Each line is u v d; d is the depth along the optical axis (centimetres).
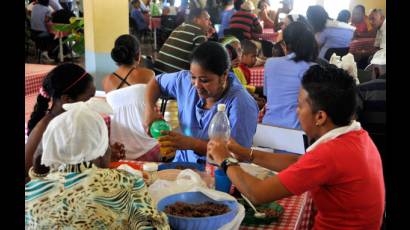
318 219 136
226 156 140
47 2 721
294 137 205
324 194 130
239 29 554
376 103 237
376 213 129
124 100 235
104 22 430
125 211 107
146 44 885
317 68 129
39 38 725
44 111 180
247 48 392
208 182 152
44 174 142
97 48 433
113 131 237
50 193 106
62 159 113
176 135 176
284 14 755
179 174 150
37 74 390
